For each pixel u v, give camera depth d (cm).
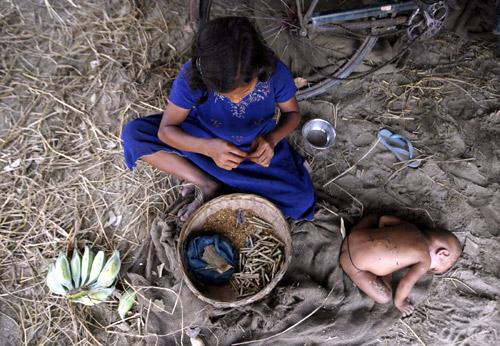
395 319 232
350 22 248
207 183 225
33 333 219
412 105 288
